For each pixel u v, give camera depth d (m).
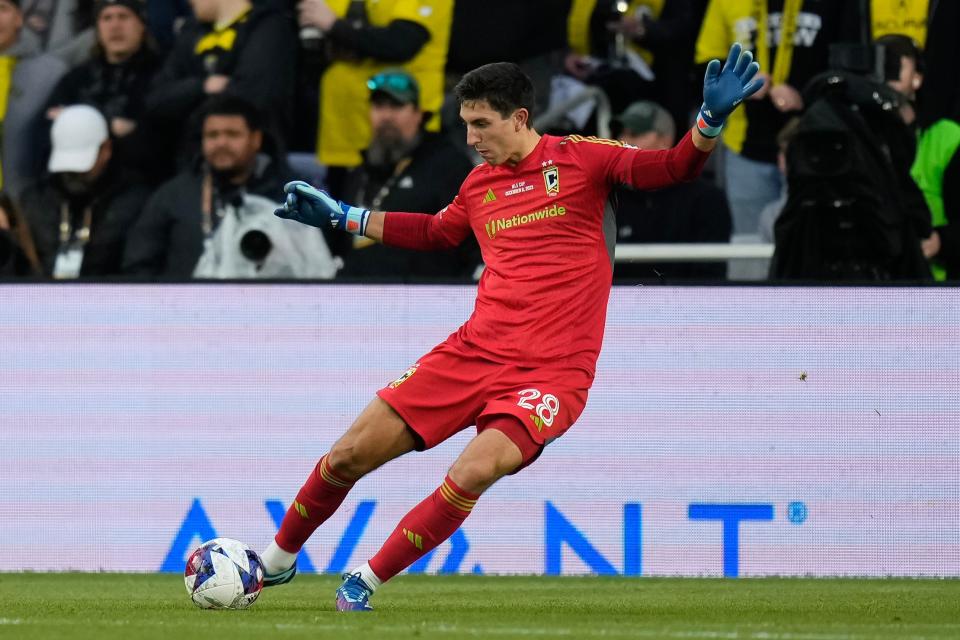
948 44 33.41
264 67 34.16
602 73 35.22
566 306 18.06
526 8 34.69
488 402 17.97
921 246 29.70
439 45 34.56
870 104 28.75
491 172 18.72
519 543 27.80
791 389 27.52
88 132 34.44
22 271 34.44
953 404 27.38
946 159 32.38
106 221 34.19
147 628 15.98
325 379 27.97
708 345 27.58
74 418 28.41
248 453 28.08
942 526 27.38
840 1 33.62
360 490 27.88
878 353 27.48
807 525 27.50
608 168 18.19
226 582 18.75
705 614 19.03
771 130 33.88
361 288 27.95
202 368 28.20
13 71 36.69
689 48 35.62
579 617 18.31
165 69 35.62
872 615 19.00
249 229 32.03
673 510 27.59
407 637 15.02
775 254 29.45
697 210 32.38
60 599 22.03
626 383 27.64
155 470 28.27
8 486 28.50
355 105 34.53
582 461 27.69
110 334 28.38
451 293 27.78
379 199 32.34
